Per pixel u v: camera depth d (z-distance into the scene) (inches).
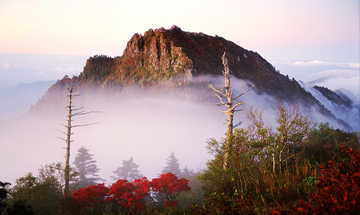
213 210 206.2
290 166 319.9
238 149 330.0
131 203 478.3
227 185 302.0
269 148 312.0
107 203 505.0
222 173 319.6
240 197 237.3
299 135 310.7
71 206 487.8
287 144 318.0
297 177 265.0
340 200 124.9
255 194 253.0
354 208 114.9
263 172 292.0
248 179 288.0
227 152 338.6
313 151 330.3
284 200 218.7
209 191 330.0
